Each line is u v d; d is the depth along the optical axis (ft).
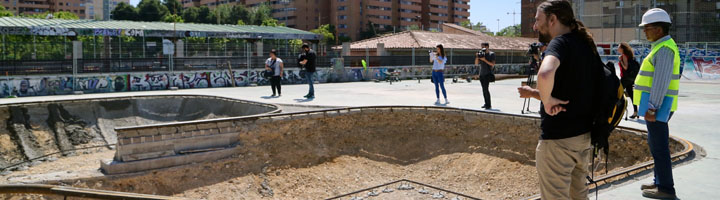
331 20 386.11
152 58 68.90
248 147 34.78
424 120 40.27
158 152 31.27
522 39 158.61
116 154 30.96
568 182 9.31
